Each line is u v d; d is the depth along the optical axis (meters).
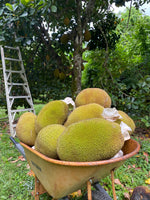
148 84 3.66
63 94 4.65
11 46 4.04
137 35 4.76
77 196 1.93
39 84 4.78
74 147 0.99
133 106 3.76
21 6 2.64
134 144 1.24
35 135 1.49
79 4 3.31
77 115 1.30
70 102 1.60
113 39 4.62
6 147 3.31
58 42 4.32
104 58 4.49
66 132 1.04
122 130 1.21
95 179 1.19
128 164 2.66
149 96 3.92
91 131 1.00
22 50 4.55
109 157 1.03
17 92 4.76
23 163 2.71
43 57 4.79
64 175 1.06
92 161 1.00
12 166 2.62
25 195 2.01
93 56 4.64
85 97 1.59
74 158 1.00
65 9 3.34
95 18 4.05
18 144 2.03
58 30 4.43
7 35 2.92
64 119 1.46
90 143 0.98
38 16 2.84
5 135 4.00
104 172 1.13
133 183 2.19
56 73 4.33
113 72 4.50
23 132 1.49
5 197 1.97
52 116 1.40
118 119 1.24
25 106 5.09
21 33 3.05
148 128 4.29
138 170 2.50
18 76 4.55
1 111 6.66
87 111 1.30
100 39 4.56
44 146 1.14
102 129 1.00
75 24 4.11
